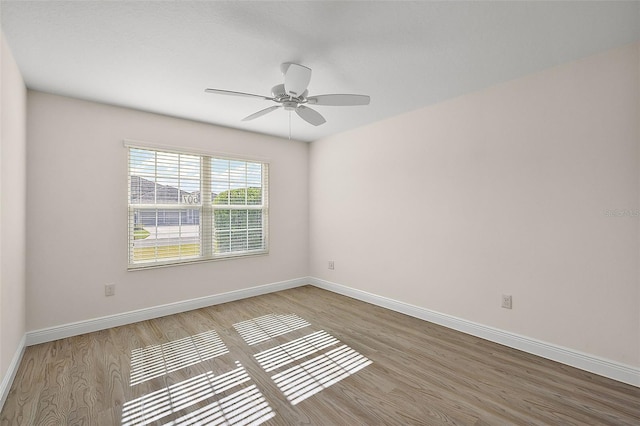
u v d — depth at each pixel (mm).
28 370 2312
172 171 3604
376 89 2855
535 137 2531
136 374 2273
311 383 2166
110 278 3170
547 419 1782
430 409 1880
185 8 1705
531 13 1758
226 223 4066
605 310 2211
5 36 1936
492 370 2320
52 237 2855
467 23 1855
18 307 2408
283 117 3627
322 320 3387
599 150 2223
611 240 2184
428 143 3311
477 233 2918
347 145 4262
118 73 2473
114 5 1670
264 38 2006
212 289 3922
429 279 3328
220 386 2127
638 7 1697
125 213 3252
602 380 2170
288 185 4688
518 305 2652
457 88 2840
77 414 1831
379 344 2783
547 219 2477
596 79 2227
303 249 4891
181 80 2613
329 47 2121
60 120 2898
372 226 3947
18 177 2369
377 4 1681
